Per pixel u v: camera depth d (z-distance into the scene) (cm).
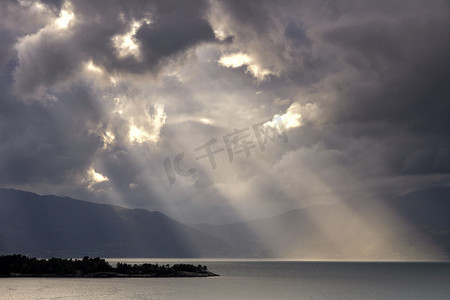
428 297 16975
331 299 16212
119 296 16288
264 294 17662
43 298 15350
